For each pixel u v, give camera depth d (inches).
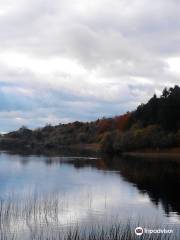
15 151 7253.9
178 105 7032.5
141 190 2345.0
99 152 6899.6
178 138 6466.5
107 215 1590.8
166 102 7096.5
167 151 6309.1
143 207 1798.7
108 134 6929.1
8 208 1572.3
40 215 1513.3
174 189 2396.7
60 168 3772.1
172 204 1879.9
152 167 3946.9
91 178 2970.0
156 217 1571.1
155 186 2524.6
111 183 2669.8
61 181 2763.3
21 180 2800.2
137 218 1546.5
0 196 2015.3
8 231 1289.4
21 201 1838.1
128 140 6579.7
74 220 1471.5
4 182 2664.9
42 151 7332.7
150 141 6510.8
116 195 2140.7
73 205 1776.6
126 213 1648.6
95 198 2016.5
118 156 5925.2
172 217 1577.3
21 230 1302.9
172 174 3262.8
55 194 2126.0
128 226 1233.4
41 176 3083.2
